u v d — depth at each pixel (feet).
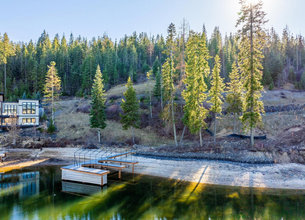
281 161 76.84
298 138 90.02
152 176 69.82
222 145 94.73
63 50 295.48
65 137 131.54
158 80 162.91
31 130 139.95
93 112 127.85
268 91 198.49
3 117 146.72
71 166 71.61
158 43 350.23
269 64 226.38
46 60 255.09
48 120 157.07
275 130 119.44
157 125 144.05
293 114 132.98
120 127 144.05
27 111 150.82
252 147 87.35
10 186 61.87
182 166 79.51
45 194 55.06
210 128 133.80
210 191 54.34
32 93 219.82
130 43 349.41
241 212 41.93
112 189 58.59
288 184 57.82
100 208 45.68
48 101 178.70
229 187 56.95
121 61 299.79
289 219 38.65
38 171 78.23
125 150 112.06
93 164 77.82
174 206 45.65
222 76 210.79
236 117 136.15
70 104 189.57
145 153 101.91
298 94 190.60
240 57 94.27
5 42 213.66
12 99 191.11
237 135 105.60
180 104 155.22
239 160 80.84
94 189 58.90
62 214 42.78
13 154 103.45
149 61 335.47
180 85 135.03
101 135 135.03
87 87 219.20
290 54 301.84
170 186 59.36
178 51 131.85
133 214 42.19
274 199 48.29
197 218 39.73
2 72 229.86
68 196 53.57
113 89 224.74
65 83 238.89
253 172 68.13
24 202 49.55
